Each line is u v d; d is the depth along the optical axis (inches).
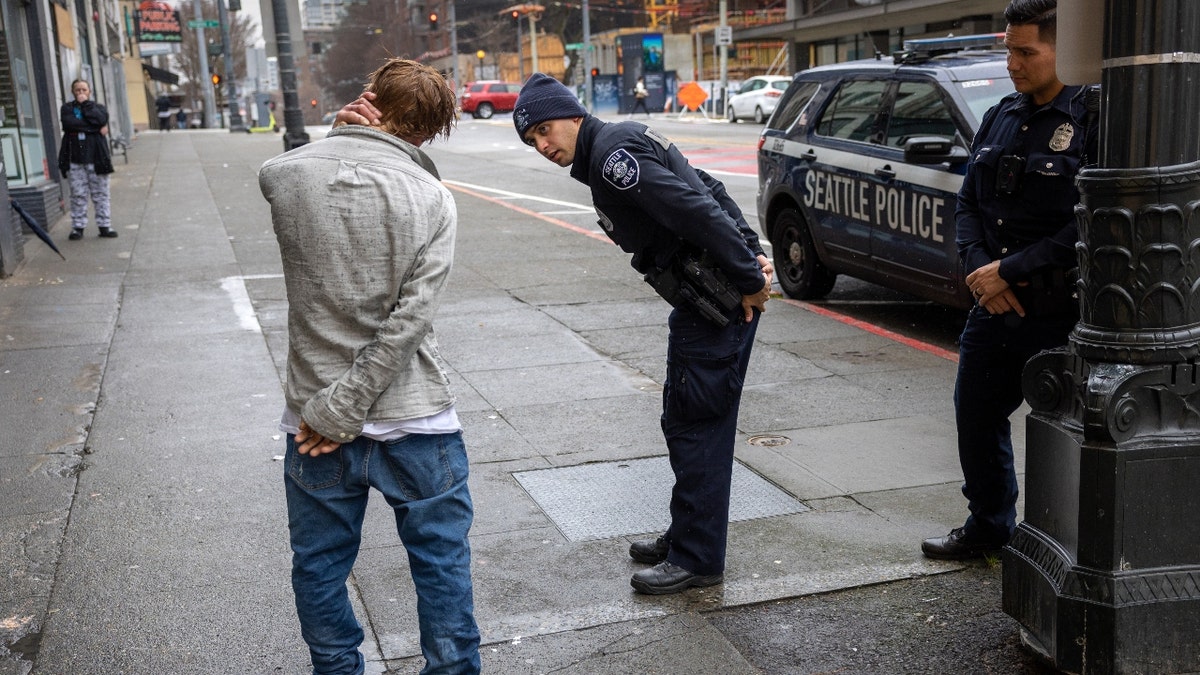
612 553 166.2
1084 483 116.4
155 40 2351.1
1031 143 140.4
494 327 320.2
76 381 259.8
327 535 113.3
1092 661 118.0
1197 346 114.1
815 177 339.3
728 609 148.0
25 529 175.8
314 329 107.3
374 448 109.7
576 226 526.9
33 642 140.4
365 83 116.0
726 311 142.1
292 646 139.3
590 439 219.6
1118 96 113.3
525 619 145.7
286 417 112.7
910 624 142.9
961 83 295.7
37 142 547.8
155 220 536.1
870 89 328.2
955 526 174.6
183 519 179.6
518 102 141.3
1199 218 114.2
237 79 3361.2
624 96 2223.2
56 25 663.8
